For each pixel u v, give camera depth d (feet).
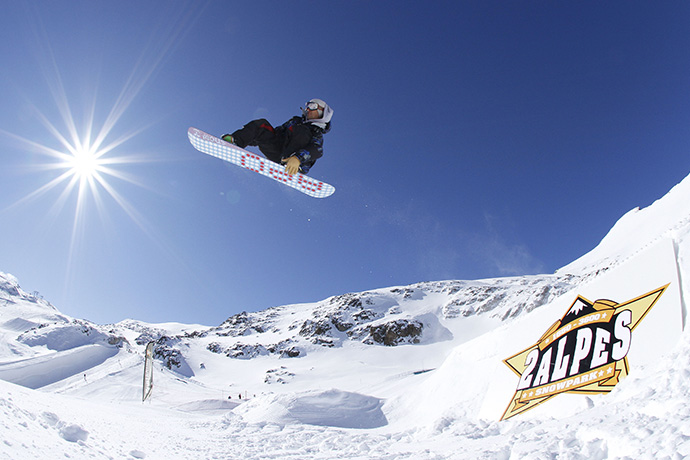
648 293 22.86
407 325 391.04
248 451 29.40
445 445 23.26
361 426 54.65
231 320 552.82
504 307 388.57
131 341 440.86
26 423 12.71
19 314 401.90
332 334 413.59
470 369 44.45
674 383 13.43
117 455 14.75
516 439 17.49
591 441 12.13
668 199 479.00
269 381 289.74
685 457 8.43
